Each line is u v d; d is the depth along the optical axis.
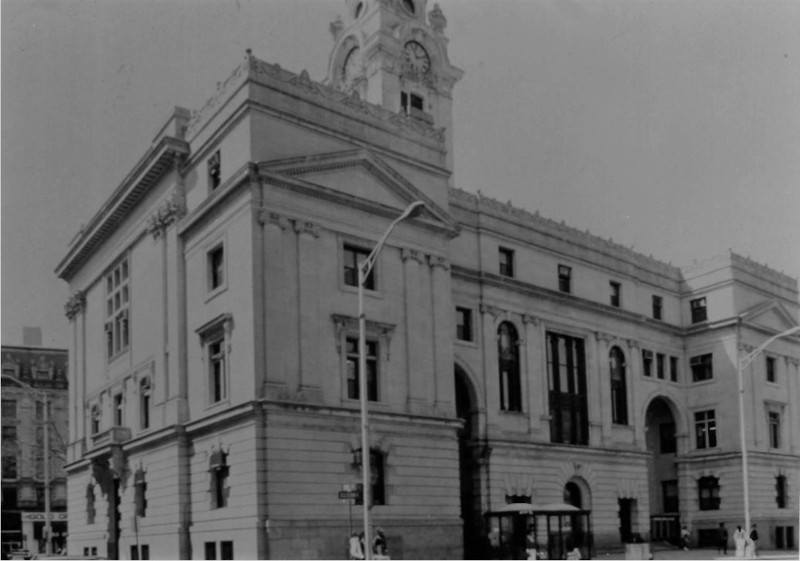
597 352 61.56
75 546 58.50
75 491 59.62
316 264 40.91
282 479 37.25
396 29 74.00
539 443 54.44
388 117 46.34
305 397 39.00
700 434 69.38
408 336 44.16
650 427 72.19
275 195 39.91
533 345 56.50
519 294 56.19
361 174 43.69
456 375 52.50
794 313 75.44
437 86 76.12
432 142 48.50
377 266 43.62
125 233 52.94
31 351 73.56
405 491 41.81
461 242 53.91
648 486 67.56
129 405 50.50
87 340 60.34
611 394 62.41
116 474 49.94
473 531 50.81
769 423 71.00
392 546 40.44
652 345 67.44
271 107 40.72
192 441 42.53
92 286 59.91
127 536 47.94
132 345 50.53
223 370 40.94
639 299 67.19
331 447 39.31
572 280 61.06
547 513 45.53
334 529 38.38
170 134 46.72
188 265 44.88
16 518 72.00
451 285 52.25
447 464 44.19
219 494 40.34
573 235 62.03
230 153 41.56
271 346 38.47
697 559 48.38
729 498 66.50
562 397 58.41
